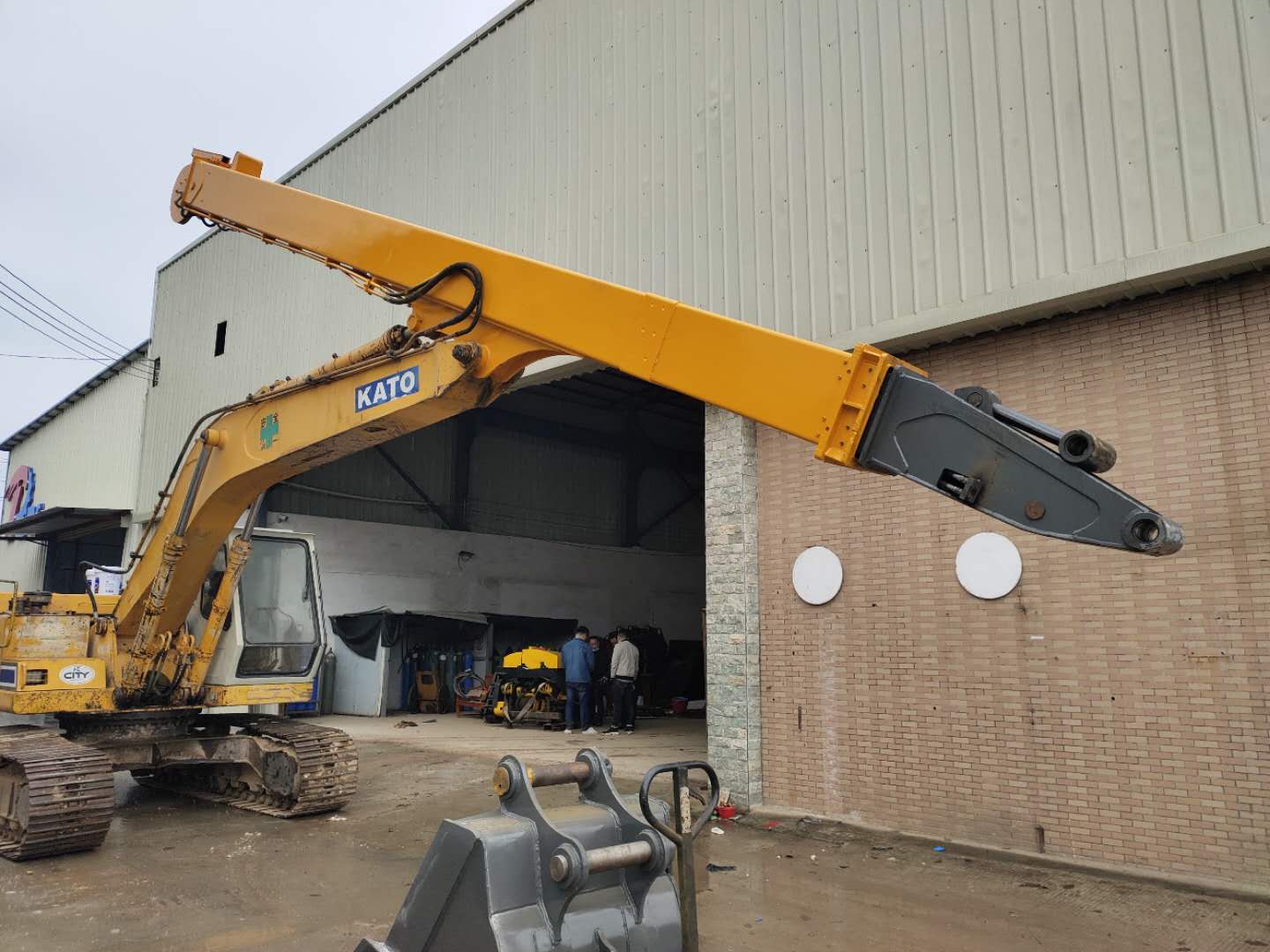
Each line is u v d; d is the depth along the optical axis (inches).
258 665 354.9
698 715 737.0
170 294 768.3
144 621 325.7
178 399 732.0
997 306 280.5
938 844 284.2
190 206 270.2
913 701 299.3
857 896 236.2
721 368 151.2
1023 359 289.9
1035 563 278.5
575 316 176.2
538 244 433.7
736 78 362.6
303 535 377.1
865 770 307.9
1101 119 266.8
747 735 331.9
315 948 199.2
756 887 245.0
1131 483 263.4
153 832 310.8
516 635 845.2
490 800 361.7
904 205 307.0
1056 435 115.1
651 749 498.0
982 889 241.4
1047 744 270.4
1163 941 202.7
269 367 632.4
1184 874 242.4
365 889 244.4
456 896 127.6
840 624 319.9
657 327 162.1
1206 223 245.1
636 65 402.0
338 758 337.7
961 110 296.5
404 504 812.6
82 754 288.2
